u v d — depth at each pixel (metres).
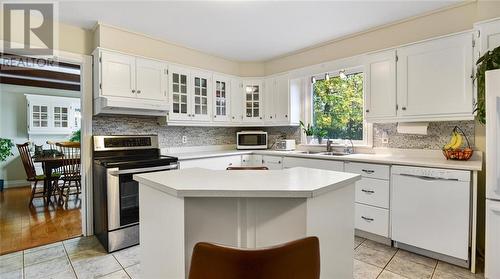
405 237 2.40
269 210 1.27
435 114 2.46
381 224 2.57
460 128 2.55
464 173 2.07
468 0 2.36
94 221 2.90
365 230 2.70
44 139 6.00
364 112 3.10
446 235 2.17
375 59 2.88
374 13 2.62
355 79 3.48
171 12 2.56
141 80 3.03
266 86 4.17
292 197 1.17
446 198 2.16
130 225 2.62
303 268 0.83
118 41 2.89
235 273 0.77
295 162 3.37
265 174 1.58
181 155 3.37
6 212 3.75
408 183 2.38
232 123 4.09
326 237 1.31
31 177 4.16
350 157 2.82
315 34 3.16
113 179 2.51
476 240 2.27
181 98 3.46
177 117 3.39
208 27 2.93
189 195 1.16
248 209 1.29
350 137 3.55
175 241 1.24
